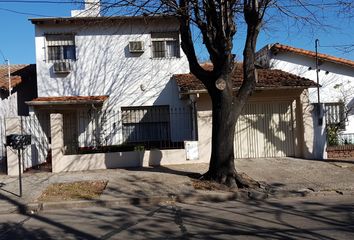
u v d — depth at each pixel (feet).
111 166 48.73
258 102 53.26
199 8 38.58
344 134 62.59
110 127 62.18
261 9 39.34
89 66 62.90
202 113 50.57
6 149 47.67
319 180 40.60
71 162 47.83
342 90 66.44
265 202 34.09
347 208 30.73
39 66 62.64
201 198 35.32
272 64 66.69
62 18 60.80
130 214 30.60
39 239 24.53
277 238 22.95
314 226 25.48
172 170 45.91
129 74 63.10
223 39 37.65
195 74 39.73
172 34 63.67
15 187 39.78
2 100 59.82
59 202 33.88
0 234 26.17
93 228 26.63
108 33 63.05
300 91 52.65
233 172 38.75
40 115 59.41
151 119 63.21
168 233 24.81
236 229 25.23
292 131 53.52
